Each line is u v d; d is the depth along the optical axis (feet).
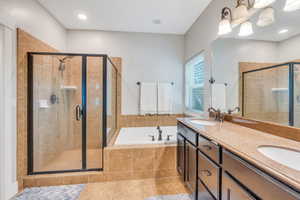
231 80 5.71
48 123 7.23
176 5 7.29
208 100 7.41
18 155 5.67
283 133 3.70
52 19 8.17
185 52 10.58
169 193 5.66
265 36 4.27
